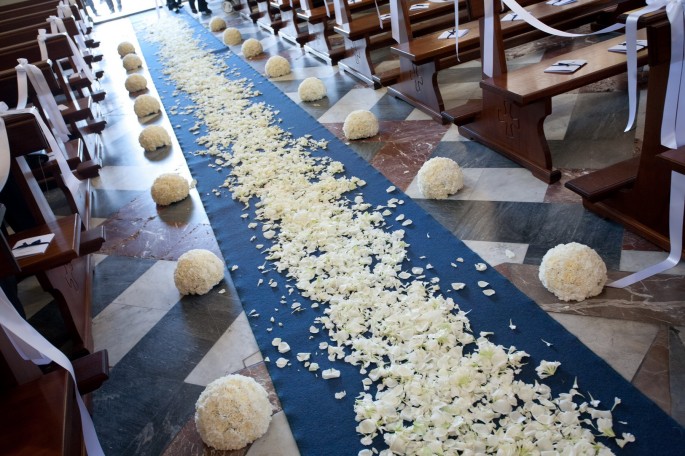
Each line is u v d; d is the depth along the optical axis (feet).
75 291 9.10
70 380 5.06
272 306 8.55
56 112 12.47
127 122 19.11
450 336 7.02
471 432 5.76
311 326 7.88
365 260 8.88
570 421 5.66
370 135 13.50
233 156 14.19
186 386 7.46
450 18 15.98
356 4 18.47
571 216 8.97
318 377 7.06
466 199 10.15
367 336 7.50
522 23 12.28
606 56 9.96
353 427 6.27
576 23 15.11
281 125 15.52
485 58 10.75
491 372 6.44
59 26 18.04
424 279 8.32
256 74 20.68
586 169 10.16
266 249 9.99
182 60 25.34
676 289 7.07
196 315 8.80
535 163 10.34
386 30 16.28
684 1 6.42
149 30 34.86
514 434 5.60
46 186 14.55
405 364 6.77
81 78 18.40
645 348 6.40
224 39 26.32
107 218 12.75
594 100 12.76
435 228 9.48
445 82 15.84
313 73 19.35
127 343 8.52
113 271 10.55
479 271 8.21
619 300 7.13
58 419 4.47
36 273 7.75
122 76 25.57
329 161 12.76
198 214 11.96
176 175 12.73
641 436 5.45
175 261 10.42
